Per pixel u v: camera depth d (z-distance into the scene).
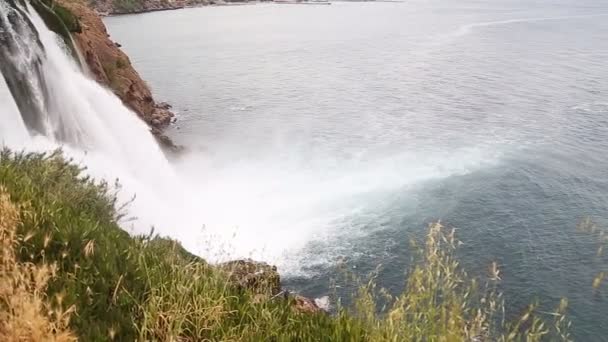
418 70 62.41
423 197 24.89
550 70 62.31
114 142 22.80
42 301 3.60
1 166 6.38
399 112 43.22
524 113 42.50
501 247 20.11
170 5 154.50
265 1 186.00
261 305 4.37
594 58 71.38
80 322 3.71
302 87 53.50
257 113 43.75
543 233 21.34
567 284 17.45
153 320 3.72
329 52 77.44
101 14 130.00
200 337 3.85
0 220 4.39
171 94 50.28
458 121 40.19
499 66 65.12
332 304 15.13
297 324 4.48
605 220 22.77
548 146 33.50
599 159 31.12
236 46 83.06
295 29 107.50
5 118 15.04
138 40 88.75
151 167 24.59
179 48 80.25
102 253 4.79
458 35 96.19
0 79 15.48
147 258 5.26
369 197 24.80
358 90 51.81
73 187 8.22
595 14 142.12
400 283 17.27
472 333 4.23
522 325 8.71
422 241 20.22
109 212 8.53
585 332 15.09
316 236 20.48
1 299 3.38
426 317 4.30
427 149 33.06
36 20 21.81
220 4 171.38
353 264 18.44
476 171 28.69
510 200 24.78
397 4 177.88
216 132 38.34
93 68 31.03
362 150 33.19
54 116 19.28
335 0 194.75
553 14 141.50
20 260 4.15
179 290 4.05
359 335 4.20
